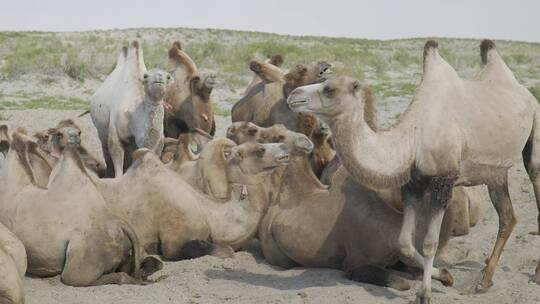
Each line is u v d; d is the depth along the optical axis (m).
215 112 27.20
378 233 10.71
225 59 43.56
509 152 10.62
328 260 11.34
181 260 11.62
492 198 11.09
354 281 10.82
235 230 11.94
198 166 13.03
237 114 17.16
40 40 56.66
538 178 11.34
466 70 42.25
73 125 14.17
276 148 11.55
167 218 11.65
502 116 10.49
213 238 11.91
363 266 10.78
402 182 9.77
